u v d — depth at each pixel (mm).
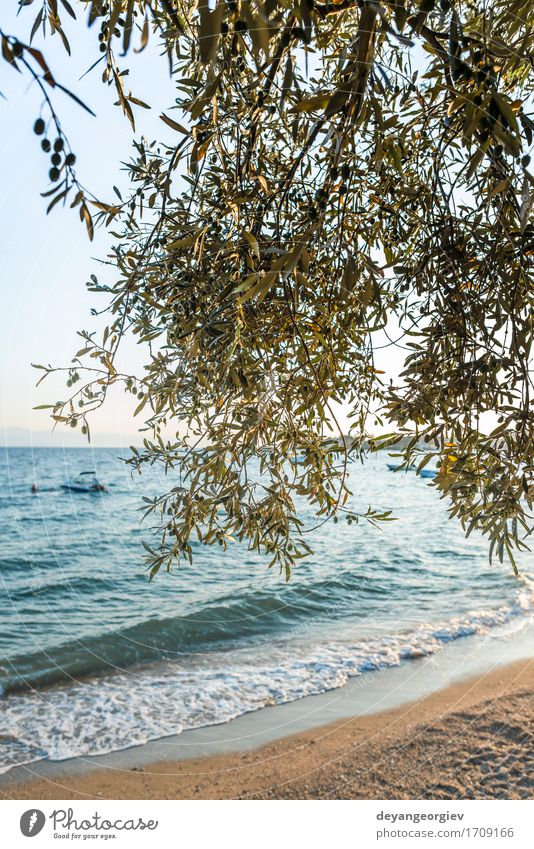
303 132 1789
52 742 5227
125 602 10508
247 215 1670
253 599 10234
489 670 6785
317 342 1990
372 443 1753
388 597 10430
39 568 12797
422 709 5801
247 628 8930
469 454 1691
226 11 1058
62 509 19656
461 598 10070
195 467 2020
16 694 6457
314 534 15453
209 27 715
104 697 6355
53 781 4508
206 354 1812
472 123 1162
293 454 2113
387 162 1774
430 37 1235
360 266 1496
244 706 6066
